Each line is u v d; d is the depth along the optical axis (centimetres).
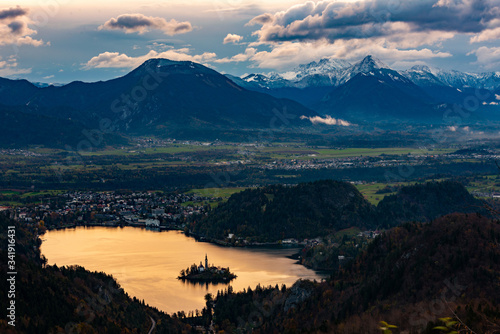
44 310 19488
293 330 18388
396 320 15275
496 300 16188
